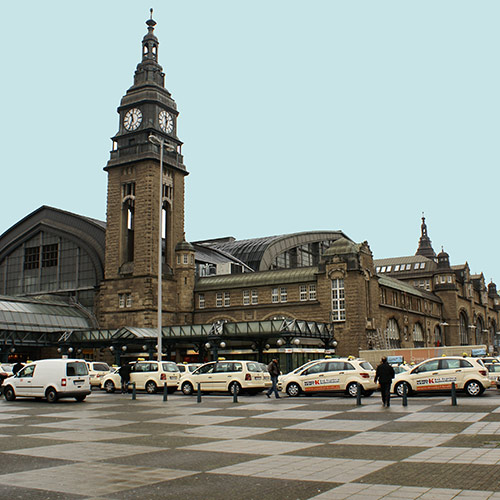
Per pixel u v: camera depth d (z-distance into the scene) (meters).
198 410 26.02
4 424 21.56
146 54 78.00
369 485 11.16
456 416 21.53
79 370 31.91
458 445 15.41
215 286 73.75
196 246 91.12
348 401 29.36
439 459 13.56
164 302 71.25
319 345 63.12
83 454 14.96
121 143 75.25
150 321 68.75
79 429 19.98
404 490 10.69
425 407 25.08
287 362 52.78
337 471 12.52
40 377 31.53
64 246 81.12
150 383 38.41
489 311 129.50
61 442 17.02
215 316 72.56
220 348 62.88
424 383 31.70
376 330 66.56
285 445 16.11
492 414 21.84
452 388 25.67
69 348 64.25
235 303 72.25
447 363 31.59
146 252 70.12
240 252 100.81
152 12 79.31
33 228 83.62
